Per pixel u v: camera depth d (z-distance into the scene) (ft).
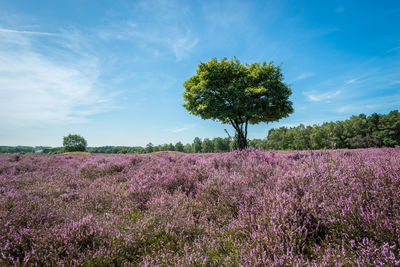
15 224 9.31
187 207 12.07
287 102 60.49
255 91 54.85
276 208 8.66
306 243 7.38
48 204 12.44
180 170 18.95
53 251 7.51
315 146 229.45
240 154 24.71
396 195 7.48
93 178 22.56
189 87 71.67
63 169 29.04
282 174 13.64
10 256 7.32
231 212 10.55
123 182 19.35
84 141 327.26
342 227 7.29
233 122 69.41
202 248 7.94
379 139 228.02
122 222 10.02
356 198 8.25
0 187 17.31
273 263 6.11
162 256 7.39
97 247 8.04
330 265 5.90
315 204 8.48
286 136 291.58
